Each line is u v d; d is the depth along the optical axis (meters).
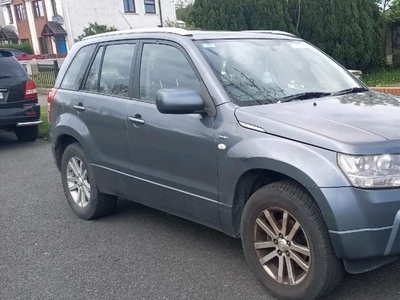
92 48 5.43
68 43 37.06
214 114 3.86
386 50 16.69
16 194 6.67
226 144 3.72
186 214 4.26
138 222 5.39
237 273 4.07
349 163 3.12
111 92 4.99
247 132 3.62
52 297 3.88
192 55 4.18
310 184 3.19
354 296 3.59
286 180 3.51
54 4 37.72
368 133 3.27
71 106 5.44
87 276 4.20
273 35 4.96
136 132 4.54
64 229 5.30
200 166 3.97
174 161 4.20
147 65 4.62
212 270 4.16
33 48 41.53
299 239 3.46
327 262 3.26
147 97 4.54
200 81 4.04
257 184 3.79
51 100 5.81
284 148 3.36
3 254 4.74
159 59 4.52
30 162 8.51
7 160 8.76
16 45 39.88
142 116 4.46
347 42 15.35
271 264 3.69
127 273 4.21
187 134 4.02
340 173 3.13
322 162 3.19
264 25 15.77
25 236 5.16
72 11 36.53
